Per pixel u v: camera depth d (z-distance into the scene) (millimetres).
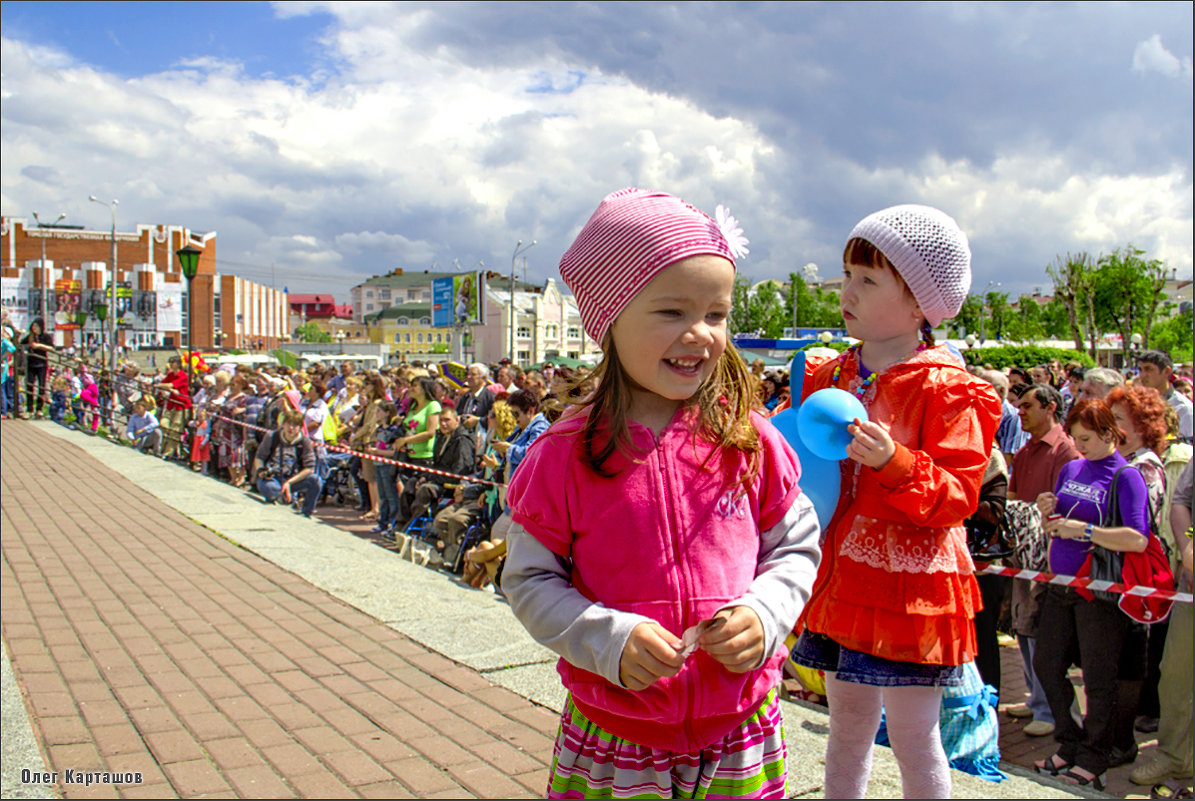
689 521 1521
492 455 7297
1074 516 3885
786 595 1522
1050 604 3949
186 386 15141
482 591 6008
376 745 3477
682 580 1500
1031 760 4172
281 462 10242
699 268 1439
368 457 9164
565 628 1475
